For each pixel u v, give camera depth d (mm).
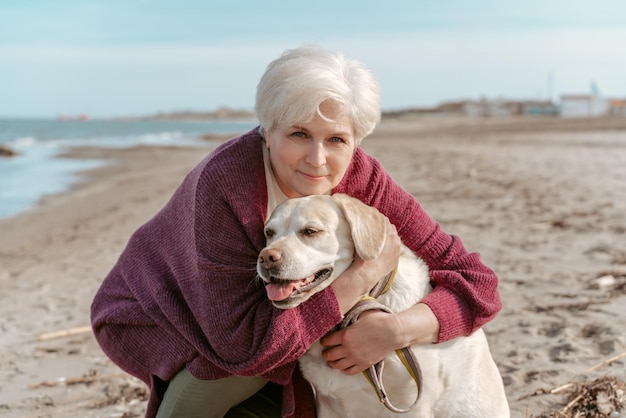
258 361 2891
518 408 3938
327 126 2977
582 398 3945
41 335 5949
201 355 3070
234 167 3070
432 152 24453
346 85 2949
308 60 2951
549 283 6219
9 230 12727
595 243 7637
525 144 26266
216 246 2988
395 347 3029
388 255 3072
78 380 4910
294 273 2846
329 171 3082
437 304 3154
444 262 3414
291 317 2893
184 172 23078
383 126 70938
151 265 3352
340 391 3158
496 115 111812
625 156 18047
